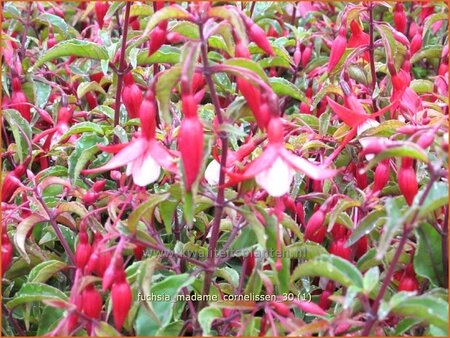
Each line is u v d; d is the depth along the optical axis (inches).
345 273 13.9
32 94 24.3
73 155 19.9
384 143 13.6
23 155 20.8
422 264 15.5
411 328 15.9
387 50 18.7
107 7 25.3
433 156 16.7
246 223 15.9
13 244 18.7
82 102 26.9
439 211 15.7
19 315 18.3
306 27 31.3
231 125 13.8
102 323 13.8
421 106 18.7
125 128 22.4
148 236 14.9
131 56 19.3
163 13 13.8
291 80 27.4
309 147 18.9
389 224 13.1
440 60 26.0
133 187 17.6
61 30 26.8
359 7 20.0
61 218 18.3
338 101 24.2
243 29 13.8
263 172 13.3
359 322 13.9
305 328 13.5
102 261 15.2
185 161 13.1
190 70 13.2
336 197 16.6
